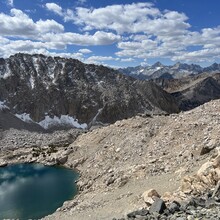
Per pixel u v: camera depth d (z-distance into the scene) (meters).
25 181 89.19
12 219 56.41
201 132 76.25
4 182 88.38
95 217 45.41
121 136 99.88
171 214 21.28
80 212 52.53
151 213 22.52
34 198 72.50
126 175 64.88
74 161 104.06
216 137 67.06
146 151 83.06
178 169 57.03
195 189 34.44
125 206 44.91
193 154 62.44
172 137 81.56
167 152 75.44
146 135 91.19
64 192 77.25
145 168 64.69
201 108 91.62
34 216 60.75
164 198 36.34
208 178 35.12
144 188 51.88
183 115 92.69
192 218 19.05
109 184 68.00
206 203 22.12
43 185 84.25
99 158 94.50
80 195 71.69
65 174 96.06
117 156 88.00
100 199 56.84
